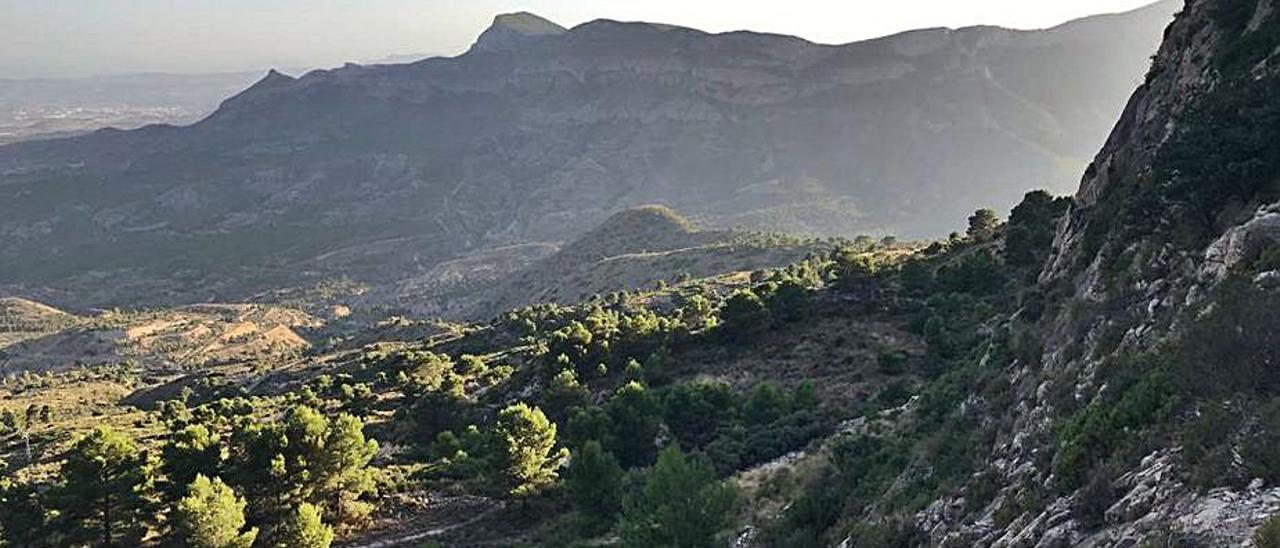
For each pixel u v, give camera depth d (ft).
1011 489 69.82
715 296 521.65
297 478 176.35
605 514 171.73
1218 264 69.62
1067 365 87.15
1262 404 45.91
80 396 601.21
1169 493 45.19
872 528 91.30
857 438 143.64
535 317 549.13
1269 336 50.29
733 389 246.88
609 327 336.29
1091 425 59.67
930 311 261.24
